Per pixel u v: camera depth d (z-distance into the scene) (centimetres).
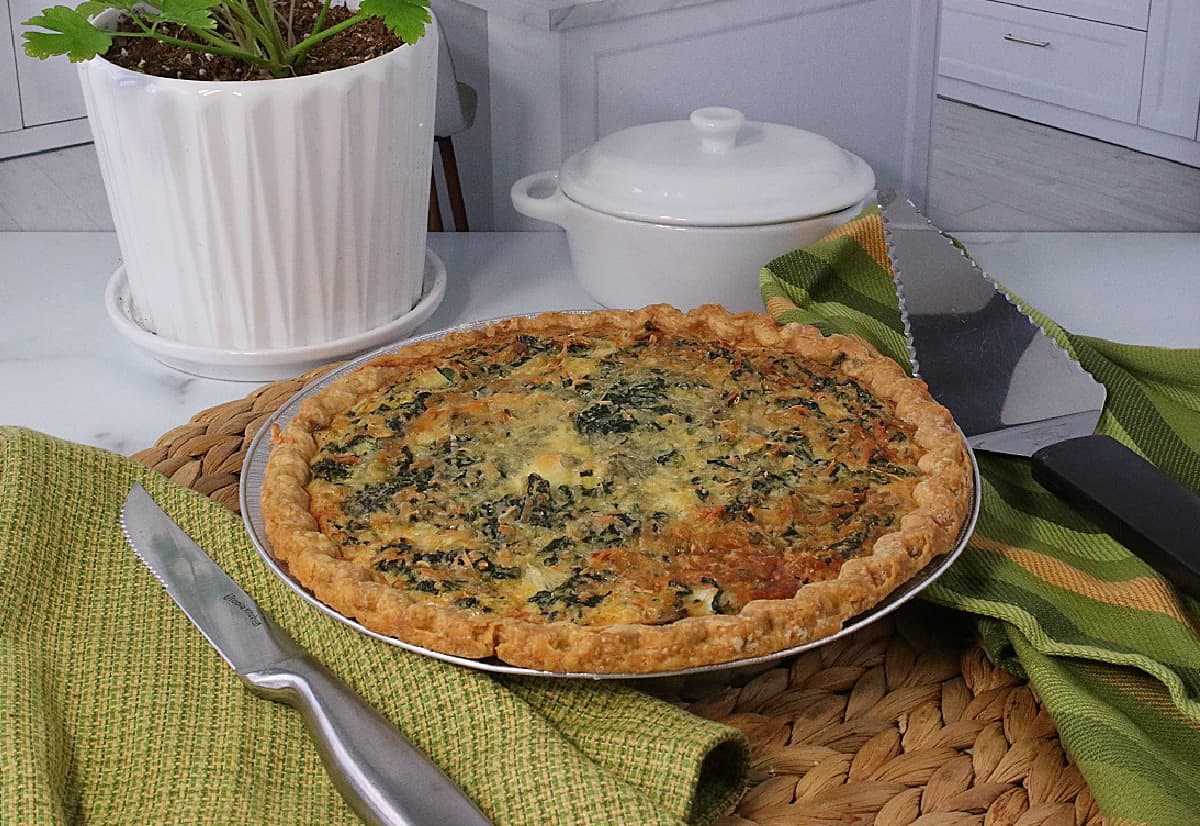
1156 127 113
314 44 95
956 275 96
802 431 83
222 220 93
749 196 99
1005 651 79
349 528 79
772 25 112
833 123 115
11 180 113
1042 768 75
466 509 79
